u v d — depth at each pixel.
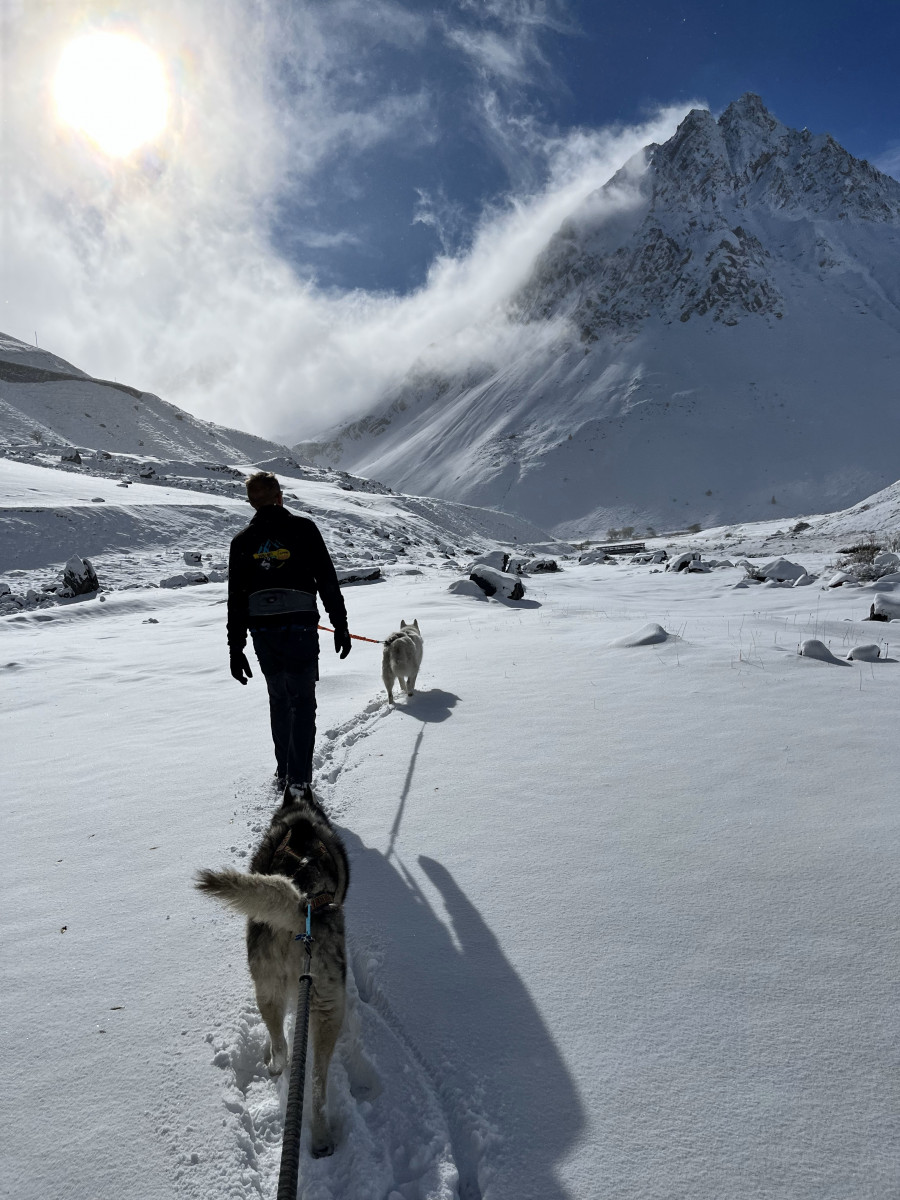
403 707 7.17
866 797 4.42
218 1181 2.18
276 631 4.99
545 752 5.55
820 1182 2.05
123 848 4.36
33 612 18.20
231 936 3.41
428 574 26.28
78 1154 2.27
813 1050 2.53
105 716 7.81
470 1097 2.45
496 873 3.83
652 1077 2.46
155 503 40.34
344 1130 2.38
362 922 3.47
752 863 3.76
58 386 133.25
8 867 4.18
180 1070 2.61
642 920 3.34
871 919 3.23
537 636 10.81
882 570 18.12
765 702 6.46
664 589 19.94
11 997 3.01
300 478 92.94
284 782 5.12
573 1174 2.13
